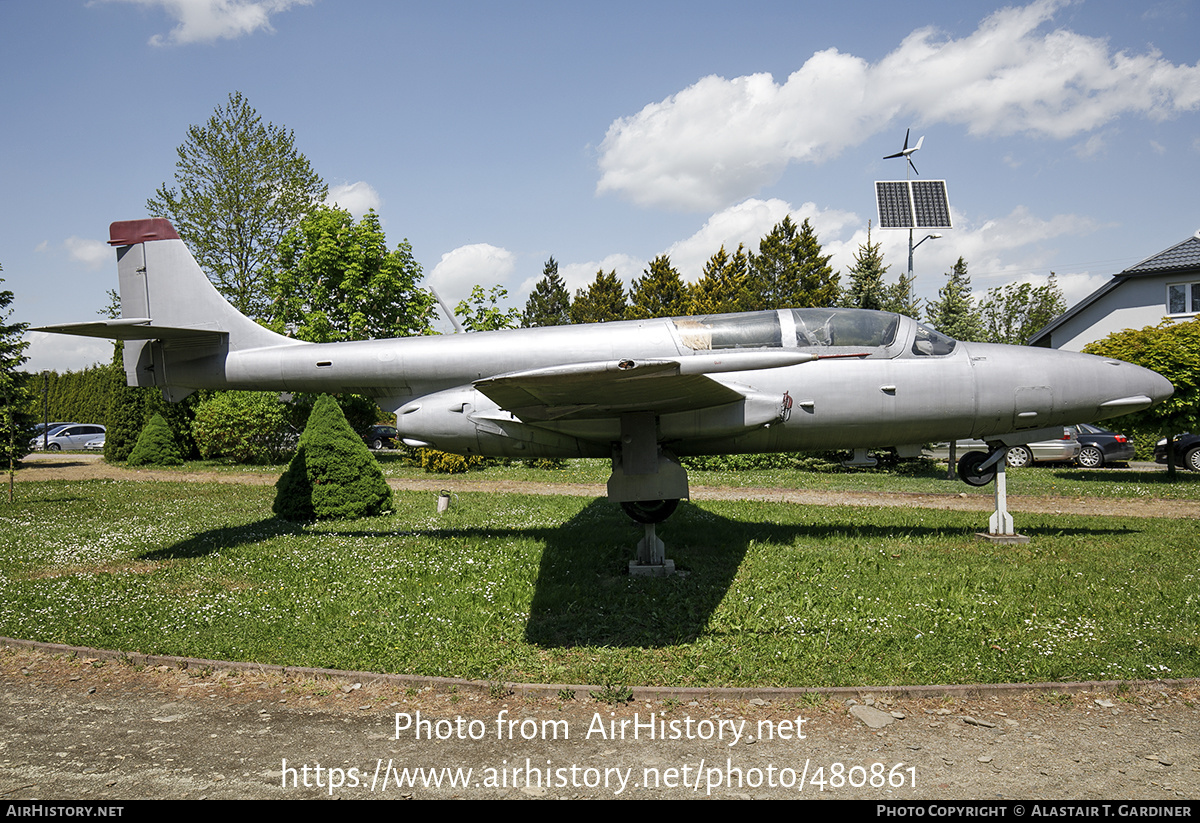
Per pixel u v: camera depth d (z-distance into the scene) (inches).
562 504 500.7
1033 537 358.0
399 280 1017.5
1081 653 194.5
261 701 177.2
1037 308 1973.4
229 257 1405.0
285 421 900.0
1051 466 809.5
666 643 211.3
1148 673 181.0
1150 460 860.0
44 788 136.3
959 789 132.5
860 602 244.4
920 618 226.7
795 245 1915.6
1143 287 889.5
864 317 327.0
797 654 197.9
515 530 397.1
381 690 182.2
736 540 354.0
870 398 314.8
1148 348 571.8
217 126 1374.3
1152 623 218.8
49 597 261.9
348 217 989.8
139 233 366.0
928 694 172.4
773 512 449.4
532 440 327.0
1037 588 259.0
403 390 340.2
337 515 444.5
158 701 178.1
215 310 358.3
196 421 921.5
